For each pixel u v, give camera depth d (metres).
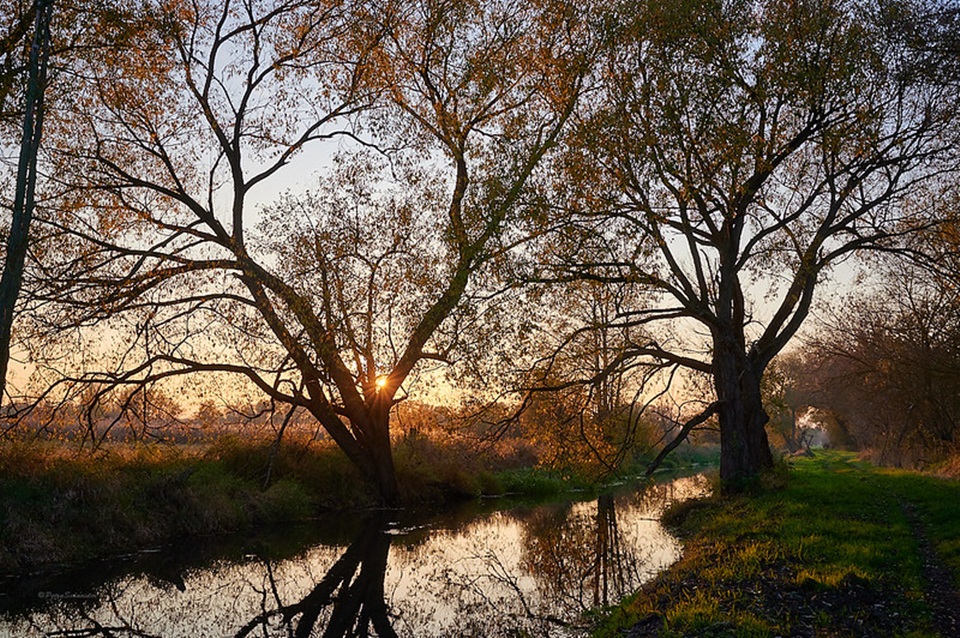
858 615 9.16
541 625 12.06
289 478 26.50
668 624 9.21
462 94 24.09
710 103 19.30
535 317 19.89
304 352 23.27
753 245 23.08
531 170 19.55
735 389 23.16
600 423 21.75
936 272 23.20
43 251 21.05
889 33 16.92
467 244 19.91
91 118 22.64
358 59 24.83
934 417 39.41
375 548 19.86
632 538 20.28
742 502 20.80
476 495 33.44
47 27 16.55
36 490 17.84
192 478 22.45
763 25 20.33
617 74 21.08
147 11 21.09
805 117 20.97
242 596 14.62
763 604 9.67
